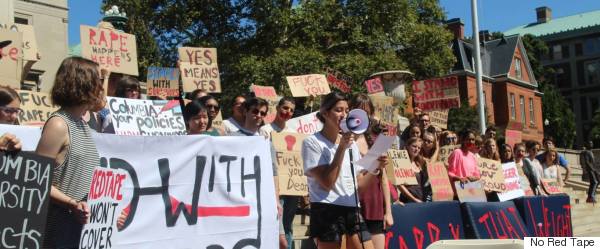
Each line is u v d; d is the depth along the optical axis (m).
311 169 4.54
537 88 53.94
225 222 4.61
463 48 42.28
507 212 8.42
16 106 3.87
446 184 7.88
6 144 3.06
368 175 4.90
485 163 8.72
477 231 7.67
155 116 5.45
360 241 4.57
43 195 3.11
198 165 4.46
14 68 5.68
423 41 25.31
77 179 3.27
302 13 23.81
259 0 24.09
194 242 4.36
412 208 6.99
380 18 25.03
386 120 8.66
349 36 24.55
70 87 3.23
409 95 23.81
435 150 8.70
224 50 24.61
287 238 6.93
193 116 5.21
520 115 46.56
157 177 4.15
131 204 3.97
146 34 24.86
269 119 8.99
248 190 4.83
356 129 4.27
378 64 22.97
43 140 3.16
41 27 22.91
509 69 45.16
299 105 10.80
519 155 10.49
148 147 4.12
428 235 7.07
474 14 17.58
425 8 27.33
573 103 69.44
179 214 4.28
